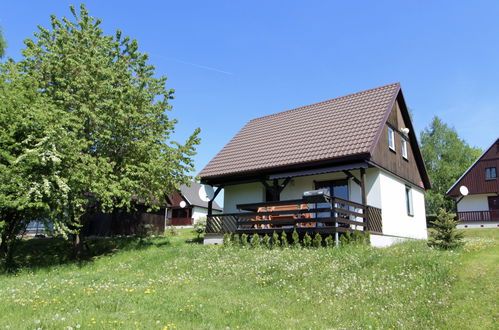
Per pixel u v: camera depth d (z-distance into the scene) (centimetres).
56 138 1304
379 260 1024
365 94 1991
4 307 712
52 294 838
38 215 1374
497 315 634
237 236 1527
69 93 1591
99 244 1903
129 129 1628
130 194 1541
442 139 4722
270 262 1111
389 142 1800
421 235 2070
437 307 694
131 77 1717
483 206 3325
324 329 620
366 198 1506
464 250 1135
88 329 565
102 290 873
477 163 3381
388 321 646
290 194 1809
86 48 1627
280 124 2177
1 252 1495
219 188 1886
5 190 1244
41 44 1639
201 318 652
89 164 1428
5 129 1328
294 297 809
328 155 1517
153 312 679
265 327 621
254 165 1753
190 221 4616
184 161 1744
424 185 2261
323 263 1048
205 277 1045
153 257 1416
